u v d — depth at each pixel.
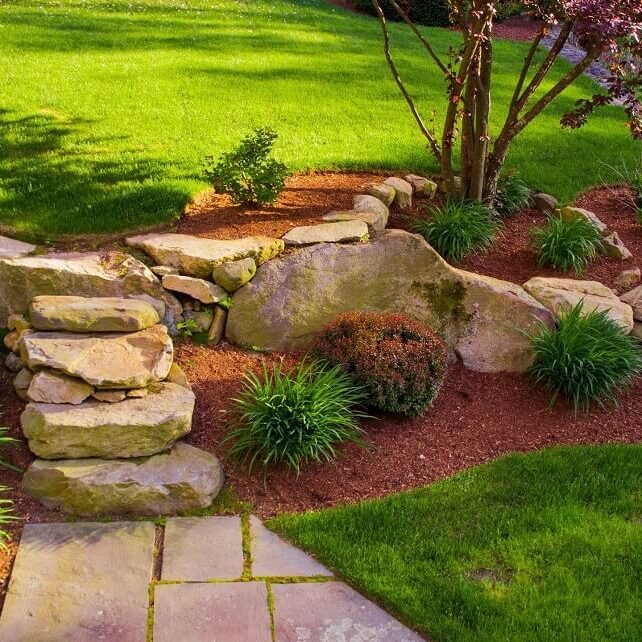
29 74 8.98
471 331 5.45
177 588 3.50
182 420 4.17
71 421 4.02
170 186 6.25
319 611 3.44
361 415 4.66
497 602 3.47
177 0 15.22
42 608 3.33
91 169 6.55
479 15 5.50
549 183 7.74
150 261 5.30
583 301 5.63
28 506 3.91
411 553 3.76
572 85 12.12
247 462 4.32
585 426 4.96
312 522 3.94
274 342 5.24
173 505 3.98
